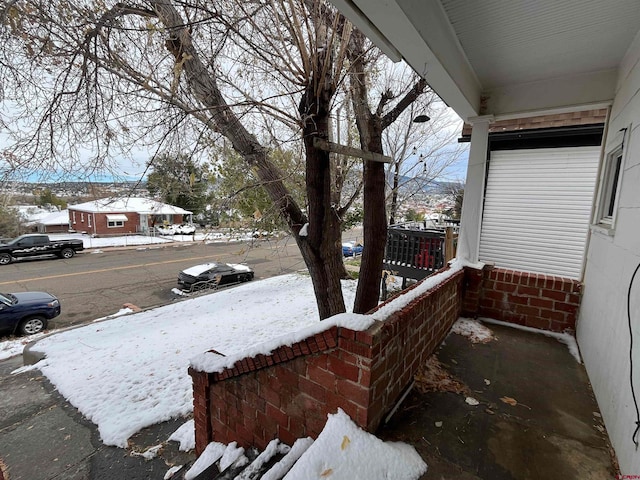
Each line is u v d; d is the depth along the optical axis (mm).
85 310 9039
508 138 4047
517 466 1404
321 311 3732
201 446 2441
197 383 2338
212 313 7441
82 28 2453
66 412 3564
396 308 1852
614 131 2389
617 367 1592
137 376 4336
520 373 2209
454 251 5586
